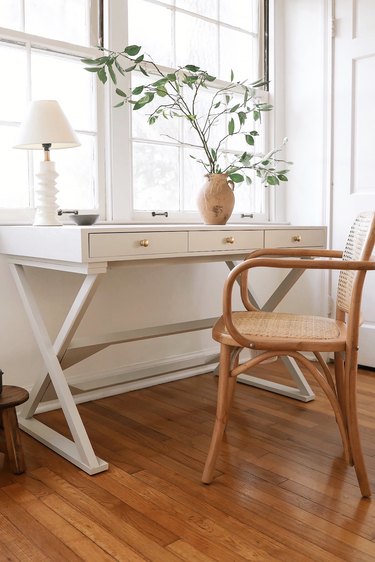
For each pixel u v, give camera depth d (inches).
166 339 113.1
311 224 129.0
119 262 72.8
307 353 129.3
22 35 89.0
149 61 101.0
